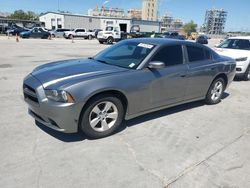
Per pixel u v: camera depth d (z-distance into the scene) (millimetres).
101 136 3840
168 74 4430
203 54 5352
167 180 2930
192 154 3543
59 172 2965
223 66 5684
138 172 3047
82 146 3576
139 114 4262
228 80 6039
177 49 4754
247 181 3002
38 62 11062
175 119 4820
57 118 3371
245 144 3947
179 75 4633
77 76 3609
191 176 3029
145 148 3631
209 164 3309
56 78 3576
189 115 5098
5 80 7312
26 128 4035
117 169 3086
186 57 4887
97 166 3123
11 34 37031
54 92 3346
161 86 4363
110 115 3869
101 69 3953
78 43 27312
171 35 43250
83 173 2971
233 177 3062
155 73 4238
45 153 3346
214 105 5906
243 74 9023
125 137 3934
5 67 9461
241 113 5445
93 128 3715
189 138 4043
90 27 56469
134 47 4621
